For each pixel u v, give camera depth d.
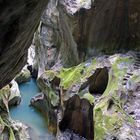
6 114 19.14
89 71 19.23
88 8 21.00
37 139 20.09
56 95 21.23
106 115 15.12
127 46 21.28
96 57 20.92
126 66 18.41
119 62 18.84
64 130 19.27
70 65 23.52
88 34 21.56
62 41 25.06
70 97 18.77
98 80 19.05
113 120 14.65
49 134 20.84
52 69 24.52
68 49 23.94
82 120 18.39
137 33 20.81
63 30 24.16
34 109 24.34
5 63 6.88
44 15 27.41
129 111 15.52
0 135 16.30
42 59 28.53
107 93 16.95
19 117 23.03
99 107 15.88
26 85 29.72
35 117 23.20
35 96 24.80
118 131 13.99
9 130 16.97
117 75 17.64
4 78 7.82
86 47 21.78
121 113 15.15
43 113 23.52
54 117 21.00
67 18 22.11
